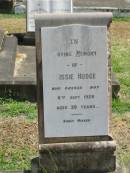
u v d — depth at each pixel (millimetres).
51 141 5371
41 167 5332
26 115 7461
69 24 5137
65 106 5309
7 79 8094
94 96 5316
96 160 5379
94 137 5398
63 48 5172
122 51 11656
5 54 9727
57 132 5352
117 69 9984
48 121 5320
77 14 5137
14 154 6156
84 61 5223
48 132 5344
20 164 5922
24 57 10625
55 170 5348
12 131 6797
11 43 10648
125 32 13820
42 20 5105
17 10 16469
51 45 5160
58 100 5289
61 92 5277
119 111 7723
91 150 5324
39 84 5258
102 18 5160
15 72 9469
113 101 8031
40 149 5281
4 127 6930
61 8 11742
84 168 5387
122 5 16828
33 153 6184
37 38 5160
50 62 5199
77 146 5301
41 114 5320
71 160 5352
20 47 11445
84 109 5328
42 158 5320
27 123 7094
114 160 5398
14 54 9992
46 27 5121
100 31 5176
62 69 5223
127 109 7805
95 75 5270
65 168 5367
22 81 8000
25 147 6340
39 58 5199
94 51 5211
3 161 5992
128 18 15906
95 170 5398
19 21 15117
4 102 7871
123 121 7285
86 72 5246
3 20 15195
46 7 11742
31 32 11797
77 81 5262
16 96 7984
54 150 5293
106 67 5262
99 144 5324
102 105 5348
